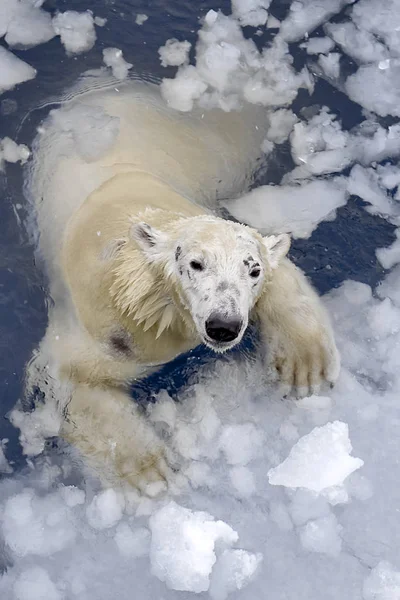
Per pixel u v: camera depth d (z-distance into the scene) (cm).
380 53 1368
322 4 1407
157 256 919
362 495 1002
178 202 1077
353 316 1128
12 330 1104
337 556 965
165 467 1007
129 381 1041
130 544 973
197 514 978
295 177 1236
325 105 1310
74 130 1209
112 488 999
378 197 1221
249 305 877
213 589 945
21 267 1143
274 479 1009
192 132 1242
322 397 1063
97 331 999
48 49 1344
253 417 1051
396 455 1028
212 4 1399
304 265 1158
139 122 1218
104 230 1020
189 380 1065
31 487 1016
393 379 1084
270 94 1311
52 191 1155
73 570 966
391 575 944
